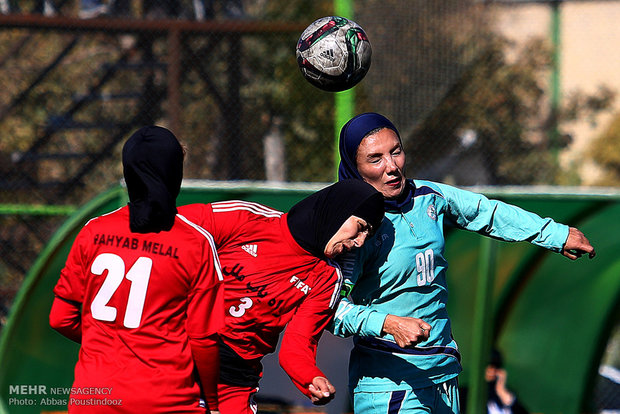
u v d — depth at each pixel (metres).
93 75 38.16
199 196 20.06
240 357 12.85
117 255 11.66
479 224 14.24
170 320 11.68
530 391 26.23
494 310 25.70
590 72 50.84
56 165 37.59
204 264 11.75
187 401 11.74
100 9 35.84
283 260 12.49
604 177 46.47
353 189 12.27
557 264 24.61
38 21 34.09
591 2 50.69
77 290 12.12
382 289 13.59
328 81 16.42
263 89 40.31
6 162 36.56
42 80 37.59
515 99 44.47
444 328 14.07
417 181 14.20
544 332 26.12
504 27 45.28
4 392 21.12
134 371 11.48
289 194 19.88
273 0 41.88
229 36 38.47
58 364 21.52
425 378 13.88
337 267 12.65
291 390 24.02
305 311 12.52
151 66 37.31
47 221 34.84
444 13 33.72
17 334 20.92
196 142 38.34
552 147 44.72
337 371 24.12
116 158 37.81
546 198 20.75
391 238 13.43
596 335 26.33
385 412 13.87
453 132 42.62
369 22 32.81
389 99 33.28
